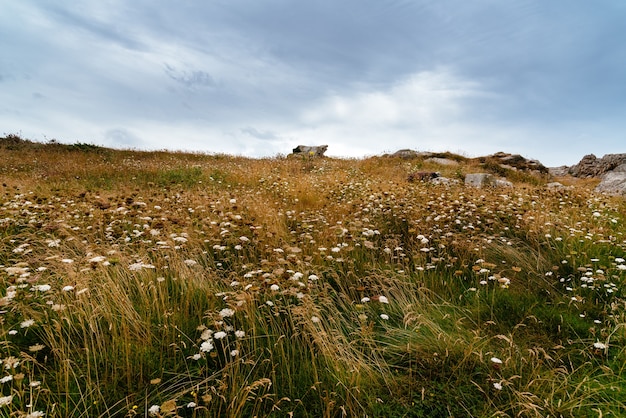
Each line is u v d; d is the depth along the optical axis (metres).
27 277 3.59
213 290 3.78
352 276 4.43
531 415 2.43
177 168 13.29
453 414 2.53
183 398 2.52
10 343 2.89
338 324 3.43
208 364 2.89
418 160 20.77
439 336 3.08
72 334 3.06
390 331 3.41
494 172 20.03
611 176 13.90
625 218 7.37
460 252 5.13
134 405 2.42
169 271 4.16
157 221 5.54
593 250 5.20
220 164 16.73
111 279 3.65
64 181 10.62
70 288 3.15
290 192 9.06
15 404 2.34
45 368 2.64
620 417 2.42
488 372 2.86
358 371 2.64
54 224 5.27
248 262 4.61
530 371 2.87
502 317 3.73
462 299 4.08
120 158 17.67
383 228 6.06
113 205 6.60
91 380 2.57
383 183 10.73
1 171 12.25
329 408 2.43
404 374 2.91
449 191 9.37
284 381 2.75
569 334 3.41
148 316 3.21
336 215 6.88
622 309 3.70
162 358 2.86
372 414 2.51
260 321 3.29
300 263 4.12
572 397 2.57
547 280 4.54
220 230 5.36
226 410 2.36
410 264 4.87
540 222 6.13
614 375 2.77
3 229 5.41
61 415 2.30
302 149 24.89
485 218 6.43
